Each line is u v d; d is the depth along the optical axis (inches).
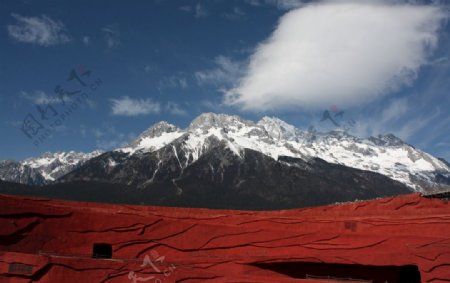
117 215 1887.3
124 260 1706.4
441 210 1862.7
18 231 1740.9
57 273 1519.4
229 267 1759.4
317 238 1850.4
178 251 1879.9
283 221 1985.7
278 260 1760.6
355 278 1738.4
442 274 1573.6
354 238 1806.1
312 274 1771.7
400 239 1744.6
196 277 1630.2
